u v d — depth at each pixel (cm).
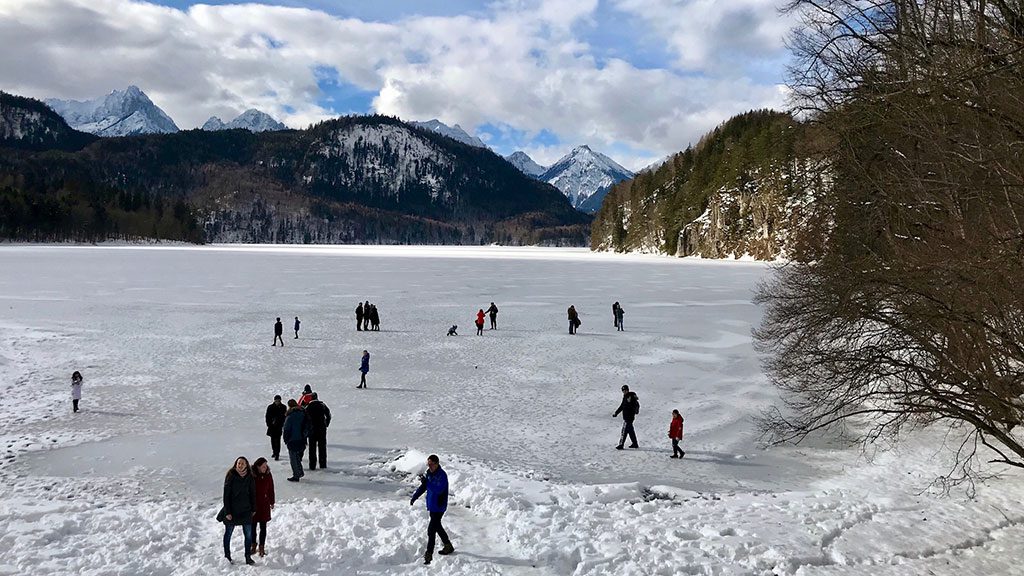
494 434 1723
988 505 1201
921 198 932
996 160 715
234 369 2456
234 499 903
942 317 904
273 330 3362
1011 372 934
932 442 1656
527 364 2609
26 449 1539
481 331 3319
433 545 929
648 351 2886
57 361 2544
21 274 6656
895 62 890
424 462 1441
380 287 5828
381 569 898
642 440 1698
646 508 1177
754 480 1422
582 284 6362
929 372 1033
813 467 1510
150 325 3456
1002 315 825
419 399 2066
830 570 904
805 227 1444
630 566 891
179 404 1966
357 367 2527
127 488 1305
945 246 845
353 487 1323
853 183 1094
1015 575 900
